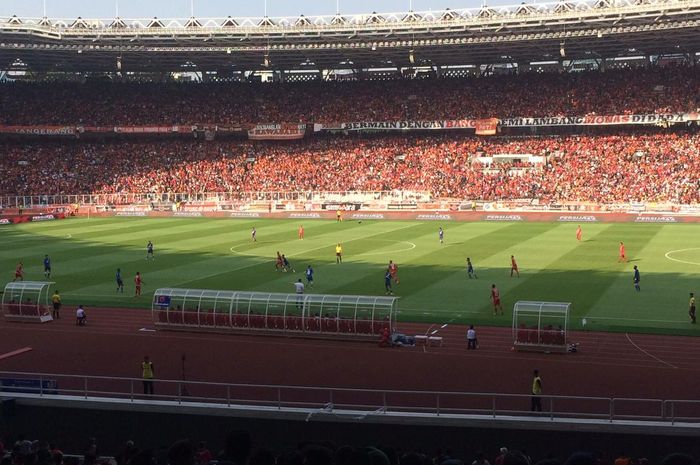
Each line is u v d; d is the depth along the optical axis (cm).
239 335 4897
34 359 4359
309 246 8575
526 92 13612
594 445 2809
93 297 5997
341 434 2992
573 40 12138
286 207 12219
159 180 13288
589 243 8438
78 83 14862
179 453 1304
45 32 12331
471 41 12244
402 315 5228
